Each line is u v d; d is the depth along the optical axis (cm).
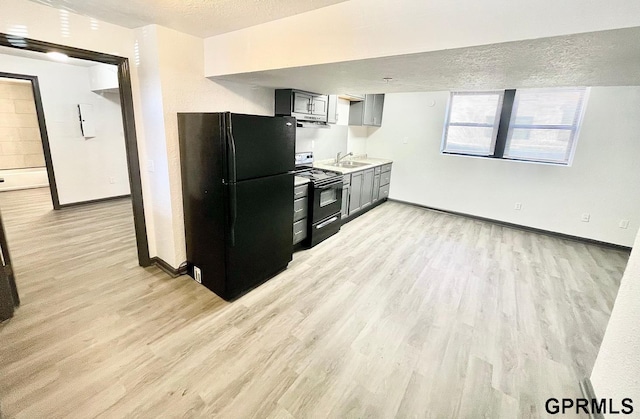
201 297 267
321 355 205
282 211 298
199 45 279
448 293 288
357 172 477
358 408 168
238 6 202
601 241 421
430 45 168
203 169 252
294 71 245
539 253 388
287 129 283
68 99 487
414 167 577
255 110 356
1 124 670
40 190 621
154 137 276
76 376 180
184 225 293
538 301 279
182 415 160
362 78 276
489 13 150
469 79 271
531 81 277
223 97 312
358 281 304
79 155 511
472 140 513
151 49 253
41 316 232
